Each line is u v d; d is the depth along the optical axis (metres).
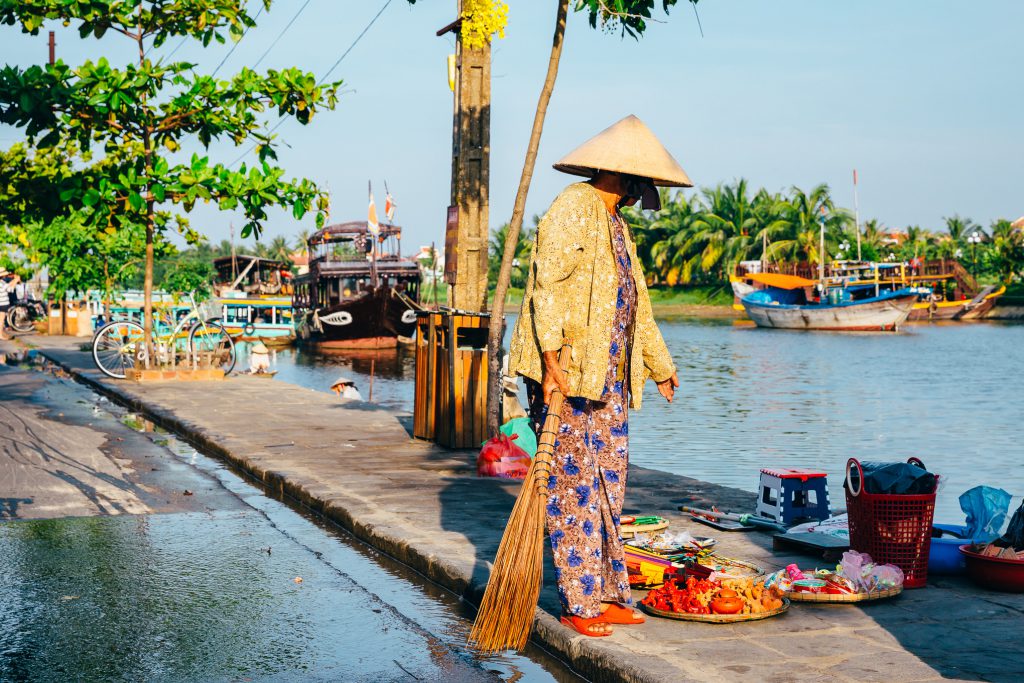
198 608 4.71
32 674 3.83
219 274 58.91
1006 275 92.62
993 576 4.52
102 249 31.14
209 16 15.11
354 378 29.75
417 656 4.06
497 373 9.05
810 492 5.95
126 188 14.01
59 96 13.28
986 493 5.22
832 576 4.44
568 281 3.95
